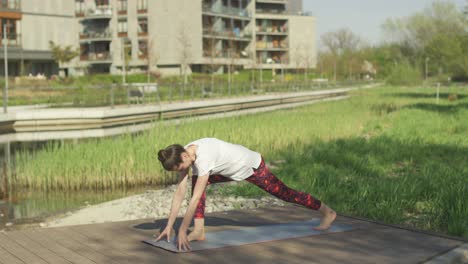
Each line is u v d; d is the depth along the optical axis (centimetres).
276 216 574
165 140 1100
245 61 6569
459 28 6262
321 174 829
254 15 7006
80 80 4338
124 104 2584
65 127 2031
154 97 2761
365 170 881
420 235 484
